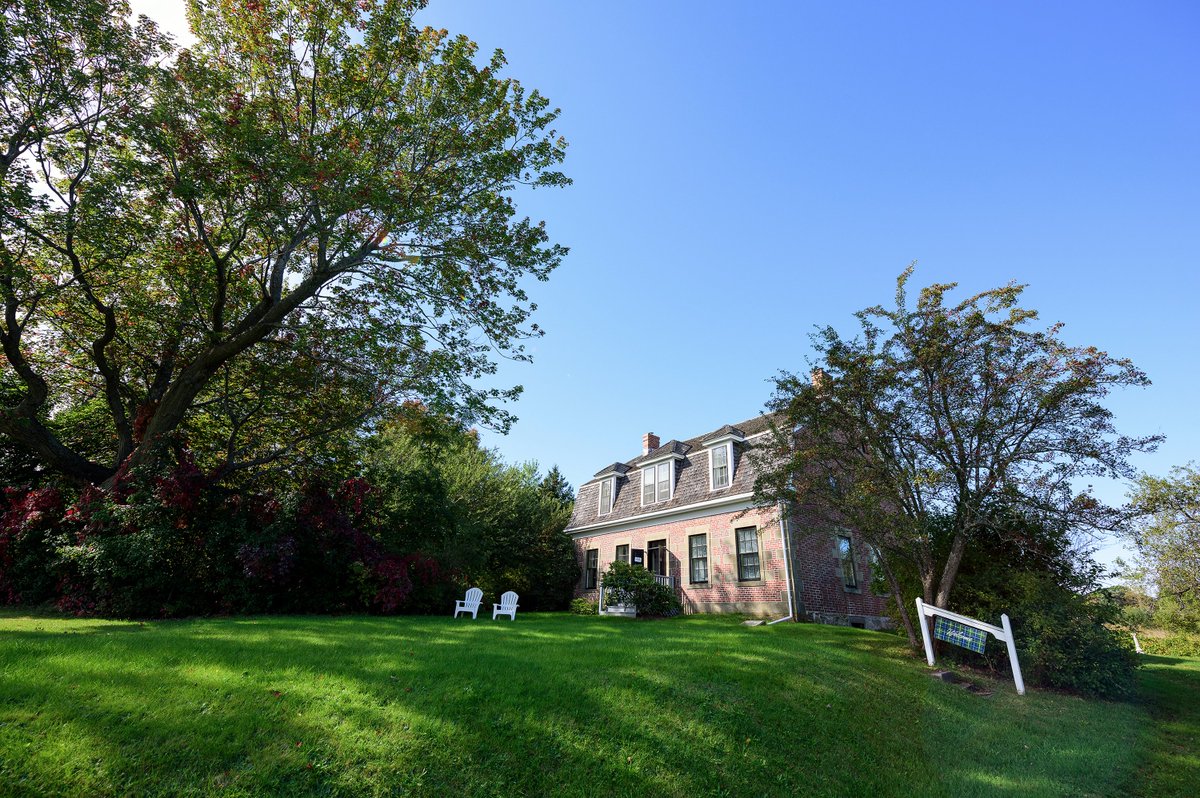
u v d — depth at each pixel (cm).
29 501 1168
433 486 1762
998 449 948
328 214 1145
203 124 1110
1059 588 953
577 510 2780
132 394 1516
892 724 652
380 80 1308
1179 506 1850
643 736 515
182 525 1156
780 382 1098
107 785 345
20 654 526
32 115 1082
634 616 1828
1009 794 533
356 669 571
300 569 1303
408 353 1443
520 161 1379
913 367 992
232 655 593
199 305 1371
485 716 495
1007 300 981
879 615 1880
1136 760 647
